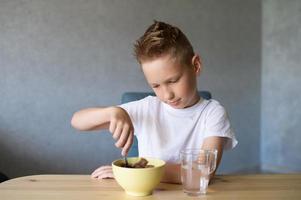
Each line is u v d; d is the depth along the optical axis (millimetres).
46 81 2617
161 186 959
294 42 3246
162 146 1206
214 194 898
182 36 1052
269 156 3504
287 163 3395
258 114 3477
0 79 2500
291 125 3332
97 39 2736
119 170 868
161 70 988
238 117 3352
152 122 1238
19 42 2518
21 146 2596
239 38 3285
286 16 3271
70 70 2678
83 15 2678
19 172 2602
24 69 2549
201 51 3121
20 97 2561
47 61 2605
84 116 1077
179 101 1083
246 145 3422
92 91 2756
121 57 2820
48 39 2592
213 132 1156
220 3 3158
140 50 1014
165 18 2961
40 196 865
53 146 2684
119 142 950
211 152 952
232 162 3359
